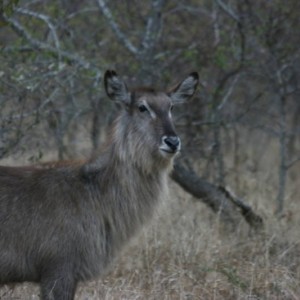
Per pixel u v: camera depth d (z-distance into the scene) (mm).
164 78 35906
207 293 25047
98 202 21938
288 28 36688
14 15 34062
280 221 31406
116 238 22312
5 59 30062
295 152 45969
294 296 24406
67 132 38781
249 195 35500
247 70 37531
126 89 22938
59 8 36750
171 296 24734
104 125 37688
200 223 30281
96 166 22156
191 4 39656
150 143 22406
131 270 27062
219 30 37594
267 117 42656
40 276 21688
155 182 22781
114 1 38156
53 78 30312
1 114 29953
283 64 36812
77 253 21562
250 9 36688
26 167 22375
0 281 21750
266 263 26750
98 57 35875
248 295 24516
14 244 21344
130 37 38344
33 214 21438
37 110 29547
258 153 45281
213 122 34875
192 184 31344
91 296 24484
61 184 21859
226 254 28391
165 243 28609
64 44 34500
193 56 36719
